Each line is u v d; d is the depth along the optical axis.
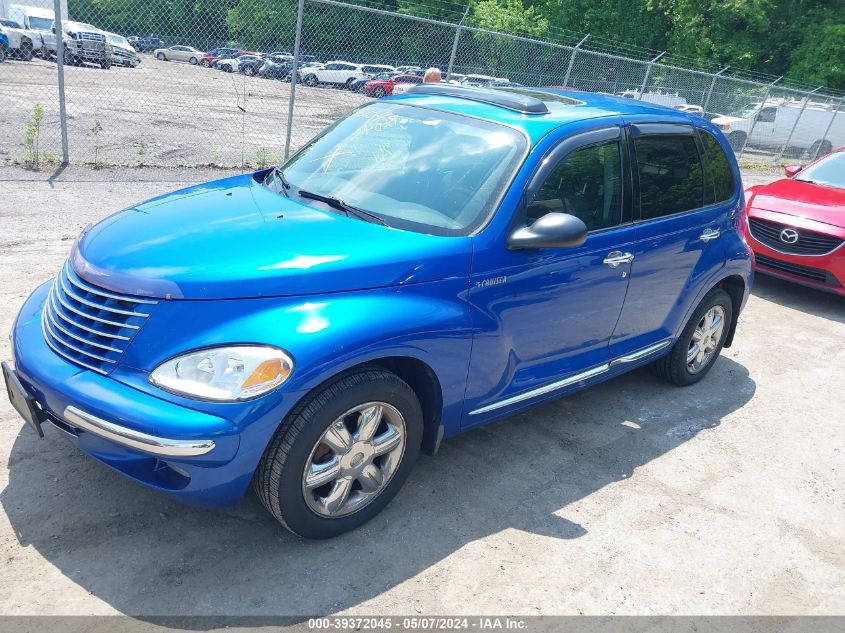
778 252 7.41
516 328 3.42
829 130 21.86
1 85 14.12
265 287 2.68
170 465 2.60
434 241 3.11
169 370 2.52
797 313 7.32
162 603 2.59
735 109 19.11
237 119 13.45
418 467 3.66
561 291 3.58
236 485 2.64
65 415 2.59
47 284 3.38
